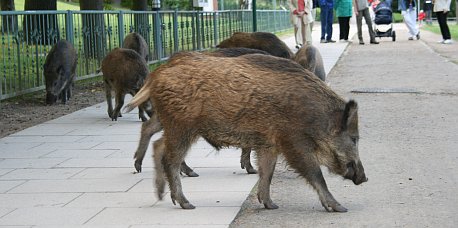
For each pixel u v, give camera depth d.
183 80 6.59
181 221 6.41
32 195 7.41
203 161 8.78
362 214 6.55
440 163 8.48
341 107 6.46
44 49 15.30
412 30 29.62
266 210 6.79
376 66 19.48
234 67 6.52
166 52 21.70
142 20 19.84
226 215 6.57
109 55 11.70
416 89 14.78
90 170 8.48
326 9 27.91
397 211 6.62
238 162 8.72
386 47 26.06
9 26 14.20
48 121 12.15
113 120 12.00
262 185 6.80
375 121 11.31
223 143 6.68
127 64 11.41
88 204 7.02
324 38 28.20
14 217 6.64
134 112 12.92
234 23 28.78
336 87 15.39
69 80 14.27
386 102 13.24
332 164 6.52
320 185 6.53
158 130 8.19
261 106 6.39
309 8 23.78
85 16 16.75
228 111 6.46
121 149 9.64
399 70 18.39
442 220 6.31
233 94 6.44
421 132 10.38
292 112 6.35
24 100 14.60
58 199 7.23
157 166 7.04
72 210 6.82
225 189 7.50
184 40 23.14
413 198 7.04
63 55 14.09
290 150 6.40
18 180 8.07
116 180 7.96
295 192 7.44
